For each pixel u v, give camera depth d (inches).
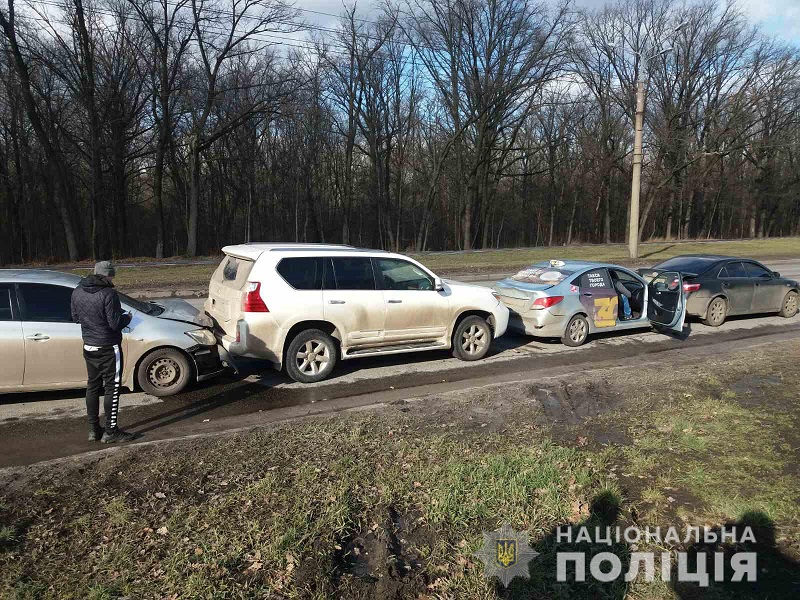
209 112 1221.1
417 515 146.2
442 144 1771.7
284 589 116.4
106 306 193.0
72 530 136.3
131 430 214.4
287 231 1857.8
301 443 190.1
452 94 1525.6
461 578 122.1
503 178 2046.0
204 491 155.6
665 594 118.1
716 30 1640.0
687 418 215.6
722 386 259.9
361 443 190.1
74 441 204.4
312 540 132.3
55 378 240.7
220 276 294.0
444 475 165.2
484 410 227.1
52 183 1510.8
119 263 930.7
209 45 1159.6
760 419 214.1
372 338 293.3
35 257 1640.0
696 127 1760.6
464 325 321.4
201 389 267.3
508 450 184.7
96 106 1174.3
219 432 206.1
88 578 118.1
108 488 157.6
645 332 418.6
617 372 287.7
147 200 1752.0
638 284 433.7
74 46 1112.2
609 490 156.3
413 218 1946.4
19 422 223.0
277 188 1732.3
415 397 249.6
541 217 2135.8
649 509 149.6
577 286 369.7
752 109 1644.9
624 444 192.5
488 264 896.9
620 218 2178.9
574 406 233.0
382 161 1796.3
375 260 296.5
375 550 132.0
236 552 126.4
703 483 162.9
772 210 2236.7
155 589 114.7
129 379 251.4
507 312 342.3
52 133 1165.7
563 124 1845.5
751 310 461.1
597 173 1854.1
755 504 150.0
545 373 304.3
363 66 1525.6
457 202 1899.6
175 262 944.9
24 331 233.9
